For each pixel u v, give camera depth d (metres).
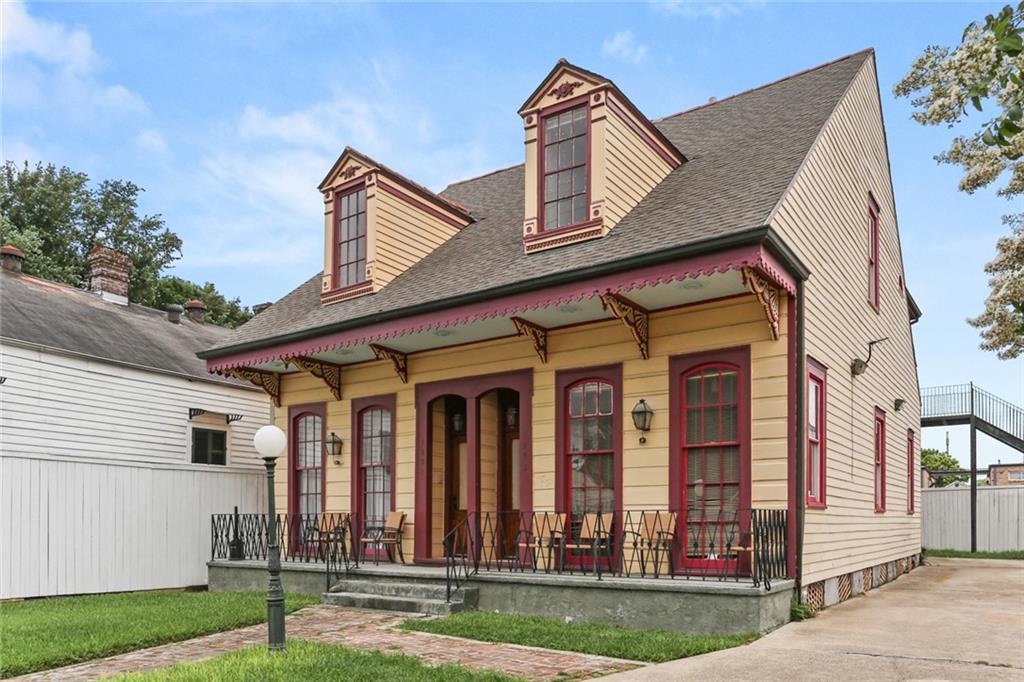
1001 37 3.42
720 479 9.72
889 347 15.10
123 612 10.52
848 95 12.61
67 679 7.12
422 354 13.05
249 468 18.53
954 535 22.52
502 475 12.78
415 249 14.12
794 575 9.01
